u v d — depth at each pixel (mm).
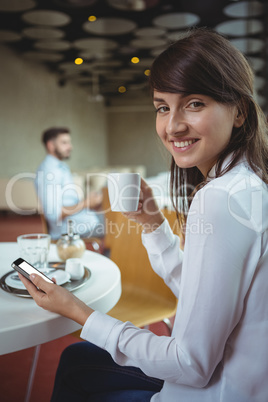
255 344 663
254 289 653
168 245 1057
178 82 686
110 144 12828
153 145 12430
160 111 769
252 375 665
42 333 764
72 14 5645
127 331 743
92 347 1001
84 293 931
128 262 1747
